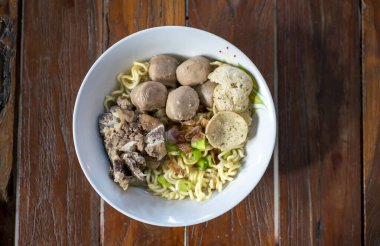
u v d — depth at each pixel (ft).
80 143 1.28
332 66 1.55
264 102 1.32
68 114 1.49
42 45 1.49
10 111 1.47
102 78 1.34
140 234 1.47
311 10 1.56
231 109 1.31
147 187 1.39
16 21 1.49
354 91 1.55
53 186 1.46
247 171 1.35
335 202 1.52
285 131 1.52
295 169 1.52
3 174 1.45
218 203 1.33
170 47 1.36
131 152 1.30
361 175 1.54
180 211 1.35
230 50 1.32
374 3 1.56
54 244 1.45
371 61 1.56
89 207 1.47
